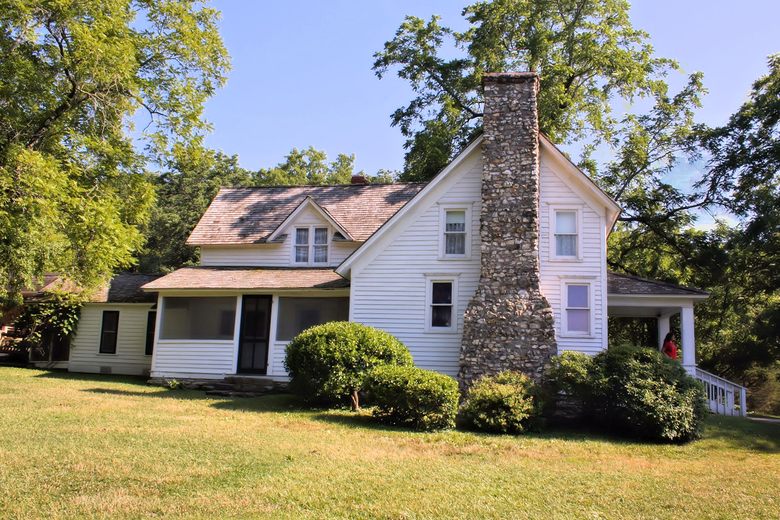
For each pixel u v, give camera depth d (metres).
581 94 29.22
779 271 25.56
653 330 30.33
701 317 30.31
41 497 6.88
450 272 17.73
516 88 17.09
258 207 24.44
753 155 25.77
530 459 10.05
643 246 30.59
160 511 6.55
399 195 23.58
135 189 19.58
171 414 12.95
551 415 14.07
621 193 30.00
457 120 30.42
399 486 7.86
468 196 18.00
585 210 17.28
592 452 11.02
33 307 23.44
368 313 18.03
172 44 20.45
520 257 15.81
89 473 7.83
